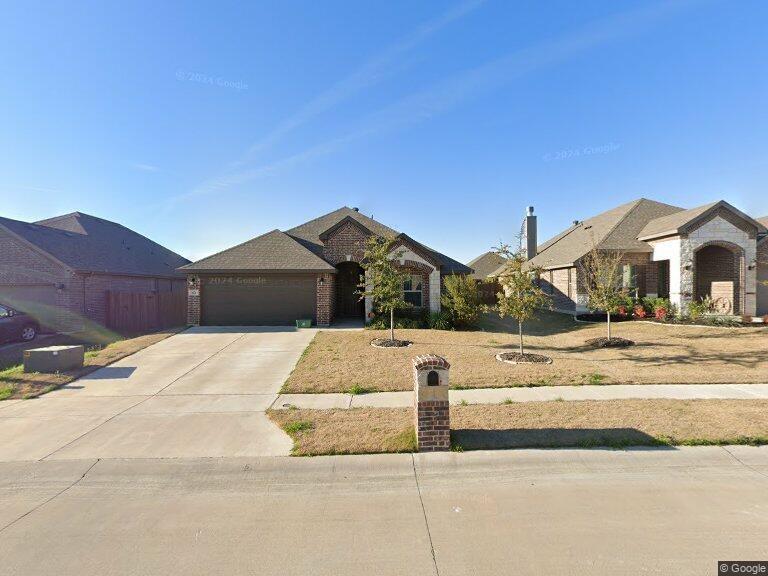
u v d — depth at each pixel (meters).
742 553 3.17
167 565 3.12
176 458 4.93
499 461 4.77
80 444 5.34
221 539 3.45
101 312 18.30
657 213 20.92
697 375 8.46
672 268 17.12
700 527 3.51
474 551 3.24
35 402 7.13
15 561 3.18
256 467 4.73
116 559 3.20
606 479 4.37
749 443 5.12
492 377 8.40
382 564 3.11
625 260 18.48
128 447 5.24
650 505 3.87
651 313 17.42
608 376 8.45
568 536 3.41
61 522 3.71
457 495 4.11
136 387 8.04
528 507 3.87
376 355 10.56
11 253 16.86
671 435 5.31
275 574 3.02
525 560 3.11
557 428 5.61
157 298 20.45
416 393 5.16
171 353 11.05
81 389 7.91
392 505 3.95
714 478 4.37
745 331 13.45
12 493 4.23
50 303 16.89
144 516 3.81
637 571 2.97
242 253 16.80
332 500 4.06
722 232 16.70
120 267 20.17
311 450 5.03
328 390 7.72
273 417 6.28
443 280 18.08
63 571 3.07
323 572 3.03
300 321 15.59
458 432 5.50
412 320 16.06
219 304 16.16
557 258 21.34
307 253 16.95
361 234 18.11
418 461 4.79
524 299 10.31
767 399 6.89
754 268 16.72
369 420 6.06
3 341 14.05
